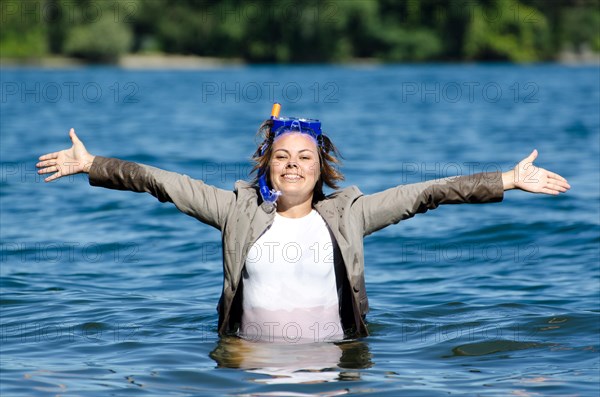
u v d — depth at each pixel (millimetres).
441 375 8883
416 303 12250
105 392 8375
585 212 18500
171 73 92938
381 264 14906
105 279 13898
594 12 123688
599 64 117125
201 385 8555
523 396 8242
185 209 9859
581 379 8742
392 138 33781
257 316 9953
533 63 120250
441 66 110812
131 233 17359
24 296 12648
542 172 9516
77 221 18484
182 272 14352
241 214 9828
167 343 10047
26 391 8406
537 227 17312
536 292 12789
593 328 10648
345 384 8570
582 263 14625
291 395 8258
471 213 18719
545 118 42281
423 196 9641
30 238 16953
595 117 42281
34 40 109125
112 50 108375
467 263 14852
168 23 110875
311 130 9938
